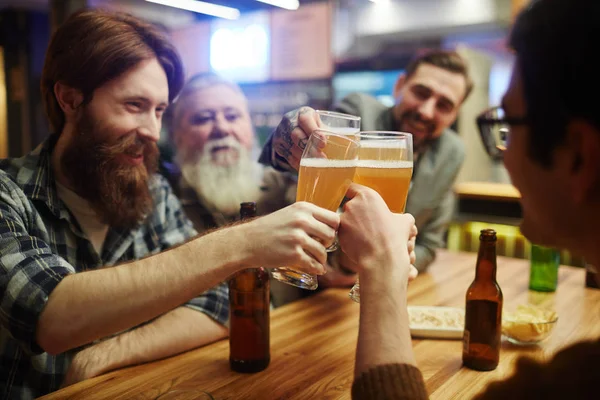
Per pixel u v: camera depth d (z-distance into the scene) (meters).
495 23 3.75
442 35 4.15
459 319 1.20
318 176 0.83
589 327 1.21
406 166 0.90
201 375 0.95
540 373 0.55
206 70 3.48
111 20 1.16
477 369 0.97
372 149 0.90
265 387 0.90
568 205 0.57
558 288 1.54
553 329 1.19
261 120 3.70
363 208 0.77
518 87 0.58
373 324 0.66
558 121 0.52
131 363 1.00
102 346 1.03
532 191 0.60
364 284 0.71
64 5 3.62
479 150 3.69
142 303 0.84
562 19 0.51
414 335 1.14
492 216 3.09
